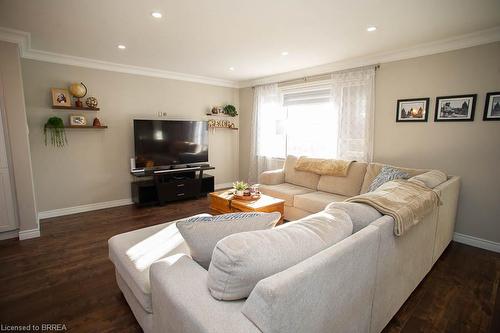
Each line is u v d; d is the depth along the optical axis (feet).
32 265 8.04
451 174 10.07
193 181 15.49
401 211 5.06
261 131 17.30
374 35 9.30
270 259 3.14
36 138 11.89
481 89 9.18
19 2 7.00
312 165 12.75
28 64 11.44
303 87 14.84
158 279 3.88
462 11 7.41
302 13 7.60
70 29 8.91
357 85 12.28
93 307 6.20
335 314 3.56
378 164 10.85
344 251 3.50
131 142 14.61
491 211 9.32
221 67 14.19
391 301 5.34
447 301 6.53
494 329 5.39
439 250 8.18
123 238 6.41
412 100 10.77
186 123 15.76
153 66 14.11
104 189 13.96
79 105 12.46
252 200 10.55
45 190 12.30
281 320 2.67
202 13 7.63
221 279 3.15
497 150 9.04
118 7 7.30
